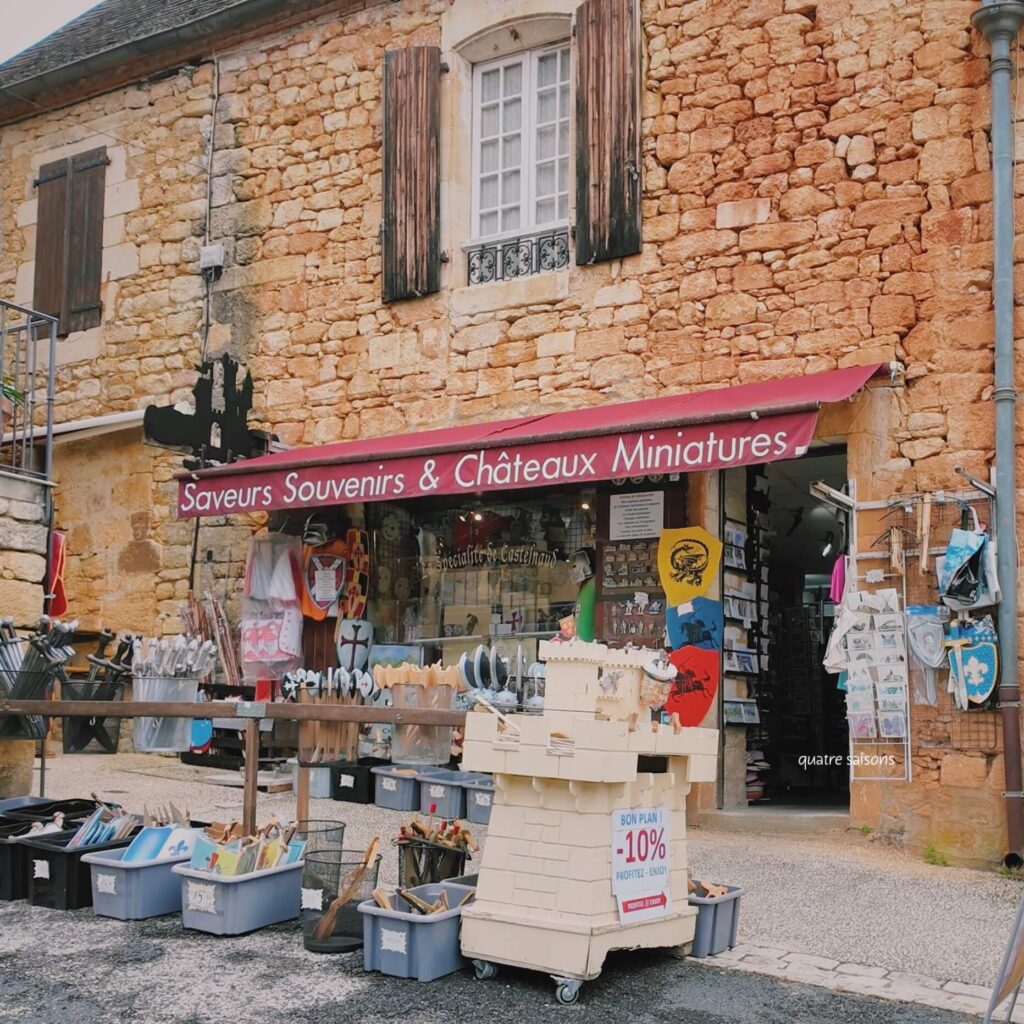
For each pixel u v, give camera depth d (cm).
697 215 838
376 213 993
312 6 1034
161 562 1085
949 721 692
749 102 826
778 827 746
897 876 627
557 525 902
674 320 840
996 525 690
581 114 887
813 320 784
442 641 938
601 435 726
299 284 1027
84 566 1133
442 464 789
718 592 807
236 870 507
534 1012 409
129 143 1147
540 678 834
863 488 744
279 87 1059
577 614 870
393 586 973
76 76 1160
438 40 976
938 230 746
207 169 1095
